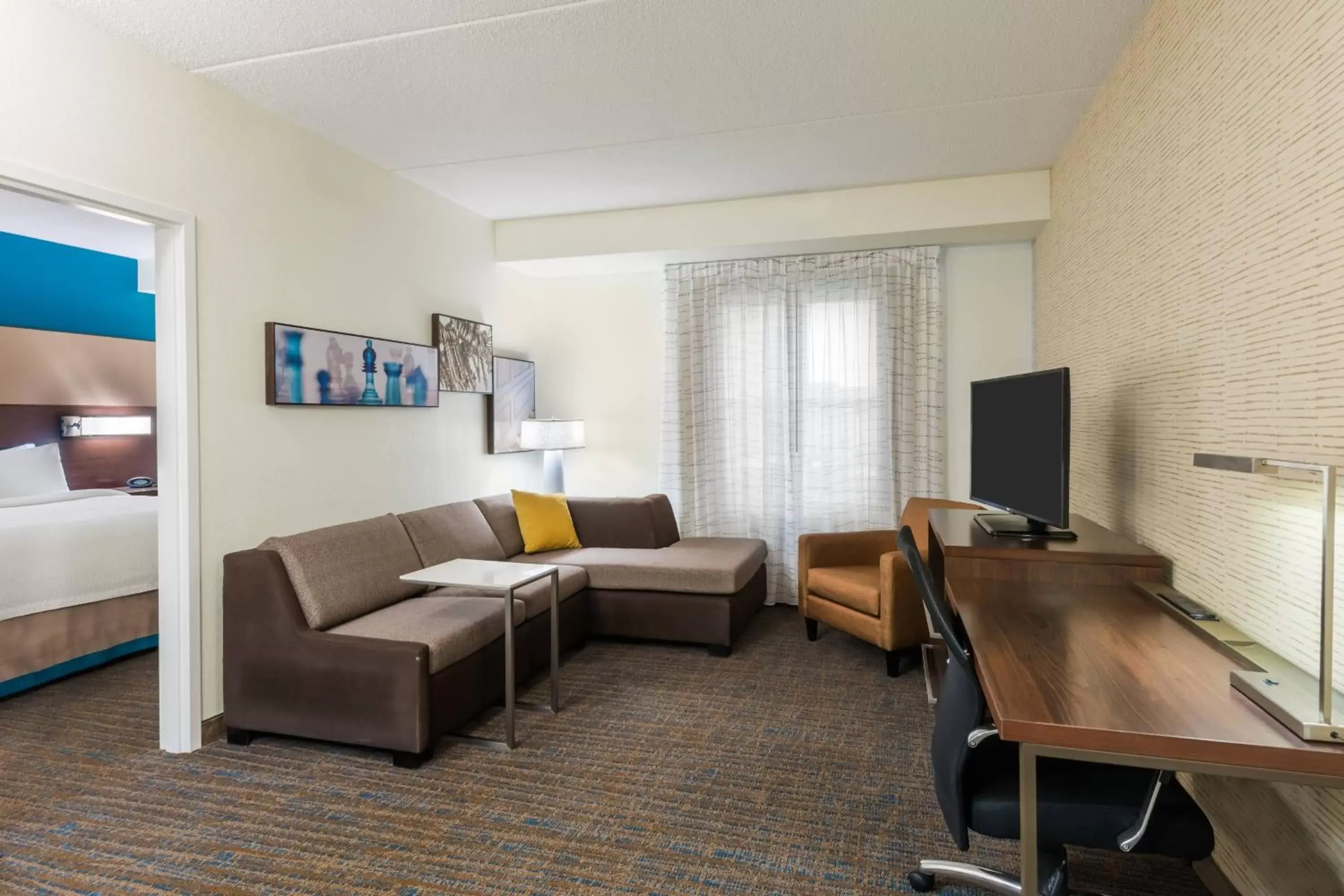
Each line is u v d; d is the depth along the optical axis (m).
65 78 2.45
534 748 2.85
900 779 2.59
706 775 2.62
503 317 5.29
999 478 3.07
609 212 4.84
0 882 2.02
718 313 5.11
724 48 2.75
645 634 4.12
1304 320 1.56
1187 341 2.15
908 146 3.71
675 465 5.18
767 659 3.94
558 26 2.59
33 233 5.10
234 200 3.09
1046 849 1.65
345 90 3.08
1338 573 1.44
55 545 3.54
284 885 2.00
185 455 2.86
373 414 3.93
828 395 4.92
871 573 4.11
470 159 3.88
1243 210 1.82
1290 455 1.62
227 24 2.55
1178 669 1.55
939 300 4.70
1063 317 3.74
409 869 2.07
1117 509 2.82
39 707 3.27
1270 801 1.72
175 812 2.38
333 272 3.64
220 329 3.02
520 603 3.43
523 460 5.45
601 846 2.18
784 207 4.51
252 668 2.87
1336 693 1.36
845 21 2.57
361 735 2.73
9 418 5.16
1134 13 2.51
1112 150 2.90
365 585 3.21
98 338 5.62
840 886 1.99
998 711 1.33
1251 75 1.77
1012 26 2.59
